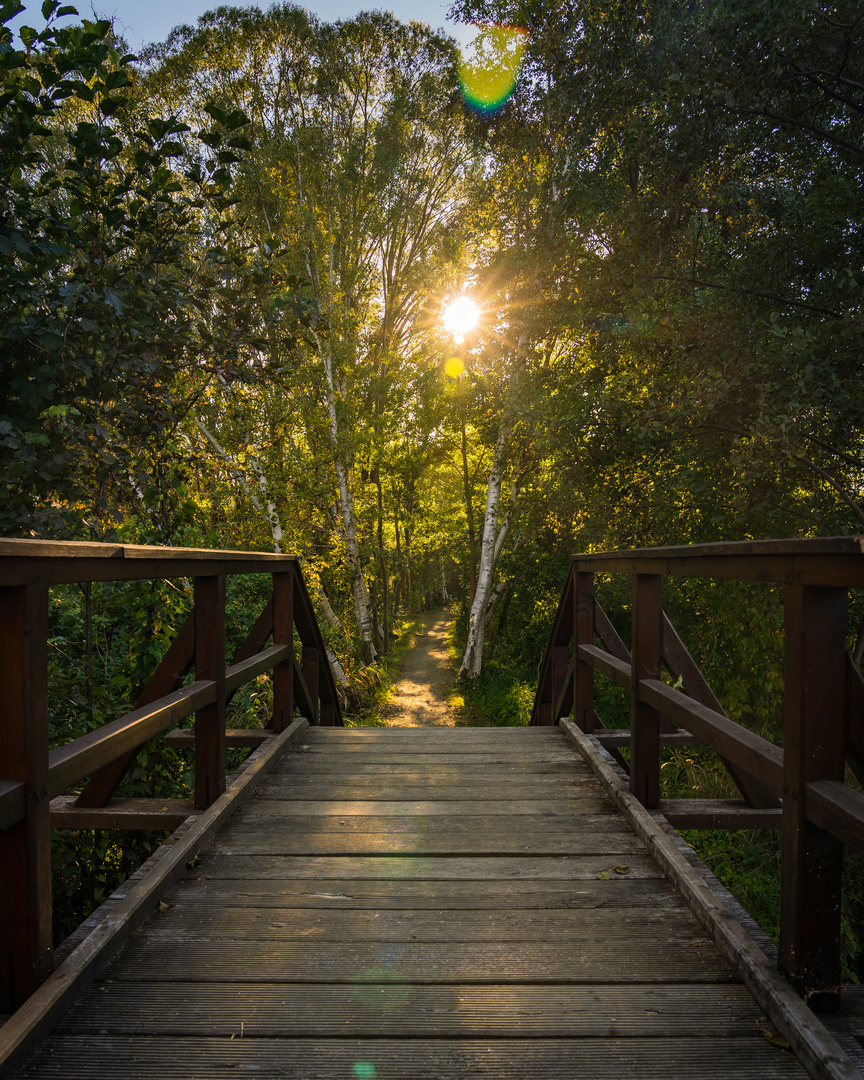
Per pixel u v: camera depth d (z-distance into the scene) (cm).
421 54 1644
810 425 597
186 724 453
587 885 237
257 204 1463
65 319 364
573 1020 163
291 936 202
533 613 1584
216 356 488
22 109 335
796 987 161
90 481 413
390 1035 158
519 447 1371
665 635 334
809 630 156
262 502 1145
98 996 171
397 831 286
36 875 161
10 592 156
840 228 652
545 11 858
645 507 809
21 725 157
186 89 1464
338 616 1673
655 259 744
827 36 567
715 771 691
